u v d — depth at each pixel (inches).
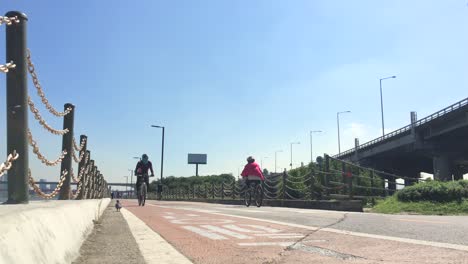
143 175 836.0
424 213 579.2
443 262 208.4
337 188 746.8
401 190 660.7
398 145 3004.4
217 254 244.4
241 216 500.7
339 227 359.3
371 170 867.4
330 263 212.8
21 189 187.0
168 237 316.5
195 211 617.9
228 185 1290.6
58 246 185.3
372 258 222.5
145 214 563.2
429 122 2571.4
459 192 601.9
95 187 634.2
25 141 189.9
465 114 2272.4
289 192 904.3
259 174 805.2
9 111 187.0
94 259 229.3
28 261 137.6
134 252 252.1
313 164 897.5
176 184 3440.0
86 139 440.1
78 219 279.0
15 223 141.3
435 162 2861.7
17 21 188.7
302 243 277.1
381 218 438.9
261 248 262.2
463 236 289.0
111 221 454.6
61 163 333.4
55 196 330.6
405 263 208.7
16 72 188.1
